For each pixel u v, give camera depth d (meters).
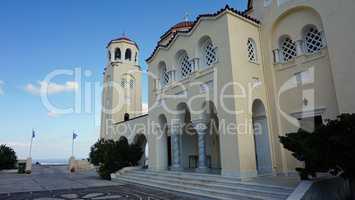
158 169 19.55
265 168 14.54
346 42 11.62
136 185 17.86
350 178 8.92
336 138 8.14
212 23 15.52
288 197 8.72
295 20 14.45
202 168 15.55
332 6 12.31
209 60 16.20
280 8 14.95
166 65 19.72
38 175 28.44
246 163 13.09
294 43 14.57
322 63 13.12
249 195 10.66
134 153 24.14
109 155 23.33
